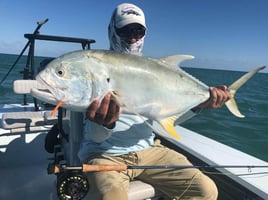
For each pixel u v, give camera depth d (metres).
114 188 0.74
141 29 0.94
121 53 0.71
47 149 1.18
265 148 2.74
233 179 0.87
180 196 0.86
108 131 0.76
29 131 1.18
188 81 0.81
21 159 1.32
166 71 0.77
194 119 3.83
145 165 0.89
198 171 0.85
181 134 1.24
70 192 0.75
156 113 0.76
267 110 5.19
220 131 3.31
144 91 0.73
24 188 1.17
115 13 0.95
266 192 0.77
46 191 1.17
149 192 0.83
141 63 0.73
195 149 1.06
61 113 1.05
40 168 1.32
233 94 0.91
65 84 0.65
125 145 0.87
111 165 0.79
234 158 0.99
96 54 0.68
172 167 0.84
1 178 1.23
